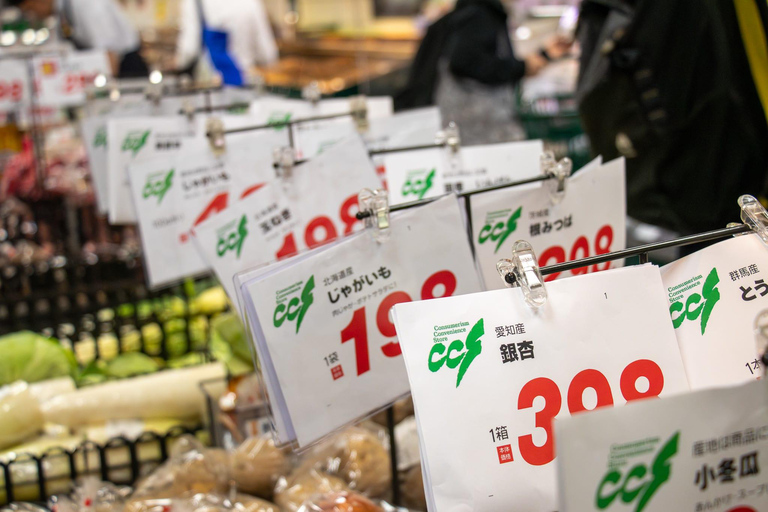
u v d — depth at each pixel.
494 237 1.10
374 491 1.25
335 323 0.96
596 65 1.84
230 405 1.57
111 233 3.20
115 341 2.25
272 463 1.31
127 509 1.19
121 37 4.48
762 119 1.67
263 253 1.29
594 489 0.59
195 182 1.69
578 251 1.17
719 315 0.85
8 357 1.80
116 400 1.63
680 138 1.72
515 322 0.80
